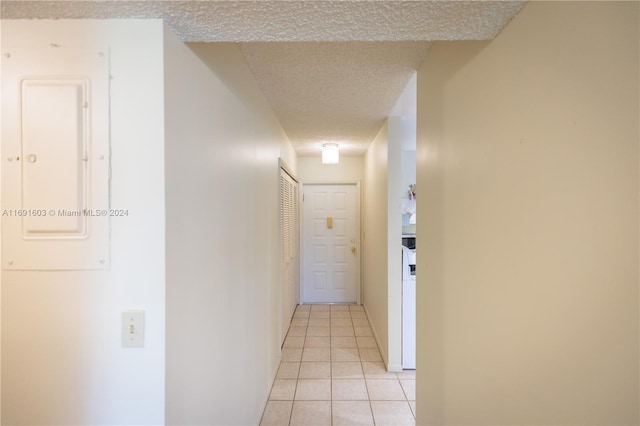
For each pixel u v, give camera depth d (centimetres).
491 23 92
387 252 275
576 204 66
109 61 89
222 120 135
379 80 193
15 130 88
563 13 69
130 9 86
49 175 88
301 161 463
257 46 154
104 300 90
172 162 94
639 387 55
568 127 68
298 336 346
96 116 89
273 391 243
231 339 148
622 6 56
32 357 91
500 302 95
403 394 239
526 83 82
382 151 295
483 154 105
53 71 89
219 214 132
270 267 246
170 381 92
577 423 66
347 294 466
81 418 90
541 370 77
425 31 97
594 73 62
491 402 100
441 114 141
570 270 68
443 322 141
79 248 90
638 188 54
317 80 194
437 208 148
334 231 466
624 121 56
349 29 98
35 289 90
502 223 93
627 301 56
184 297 101
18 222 89
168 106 92
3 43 89
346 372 271
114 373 90
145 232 89
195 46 114
